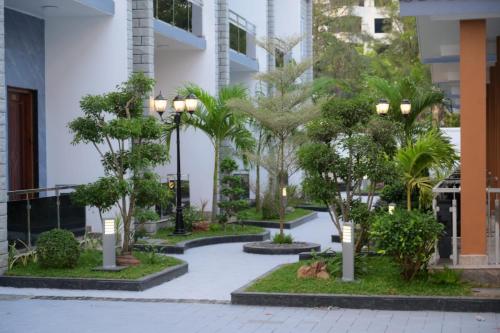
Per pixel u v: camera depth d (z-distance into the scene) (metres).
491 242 10.98
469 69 9.77
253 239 17.77
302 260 13.37
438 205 10.91
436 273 9.66
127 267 11.62
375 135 11.04
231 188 19.53
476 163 9.70
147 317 8.95
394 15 50.00
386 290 9.46
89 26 15.61
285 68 17.41
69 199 13.51
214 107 18.64
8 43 14.55
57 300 10.05
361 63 47.06
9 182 14.89
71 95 15.63
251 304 9.63
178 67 21.72
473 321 8.45
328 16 50.72
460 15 9.67
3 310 9.40
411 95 16.83
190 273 12.64
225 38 22.50
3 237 11.26
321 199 11.02
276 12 32.38
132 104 12.28
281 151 16.58
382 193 14.84
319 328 8.26
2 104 11.25
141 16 16.98
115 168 12.09
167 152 12.41
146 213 12.52
